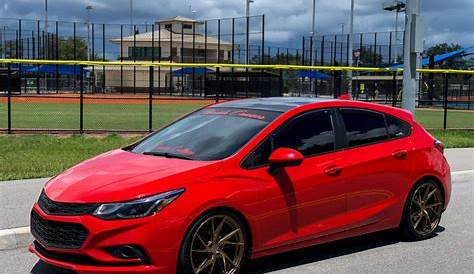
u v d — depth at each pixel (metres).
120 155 6.06
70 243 4.94
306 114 6.20
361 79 49.69
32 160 12.01
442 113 37.09
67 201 4.99
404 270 6.02
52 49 68.19
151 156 5.86
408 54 14.41
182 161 5.54
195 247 5.14
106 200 4.89
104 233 4.81
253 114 6.22
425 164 7.03
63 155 12.90
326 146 6.19
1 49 65.75
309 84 51.88
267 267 6.03
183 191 5.08
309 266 6.09
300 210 5.82
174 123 6.80
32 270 5.94
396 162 6.71
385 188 6.61
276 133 5.86
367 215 6.44
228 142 5.77
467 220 8.35
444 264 6.25
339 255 6.51
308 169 5.91
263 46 61.38
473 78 47.12
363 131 6.59
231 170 5.41
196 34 89.56
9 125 17.78
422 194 7.11
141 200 4.91
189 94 59.22
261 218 5.53
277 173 5.66
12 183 9.61
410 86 14.45
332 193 6.08
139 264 4.89
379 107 6.90
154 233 4.88
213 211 5.22
